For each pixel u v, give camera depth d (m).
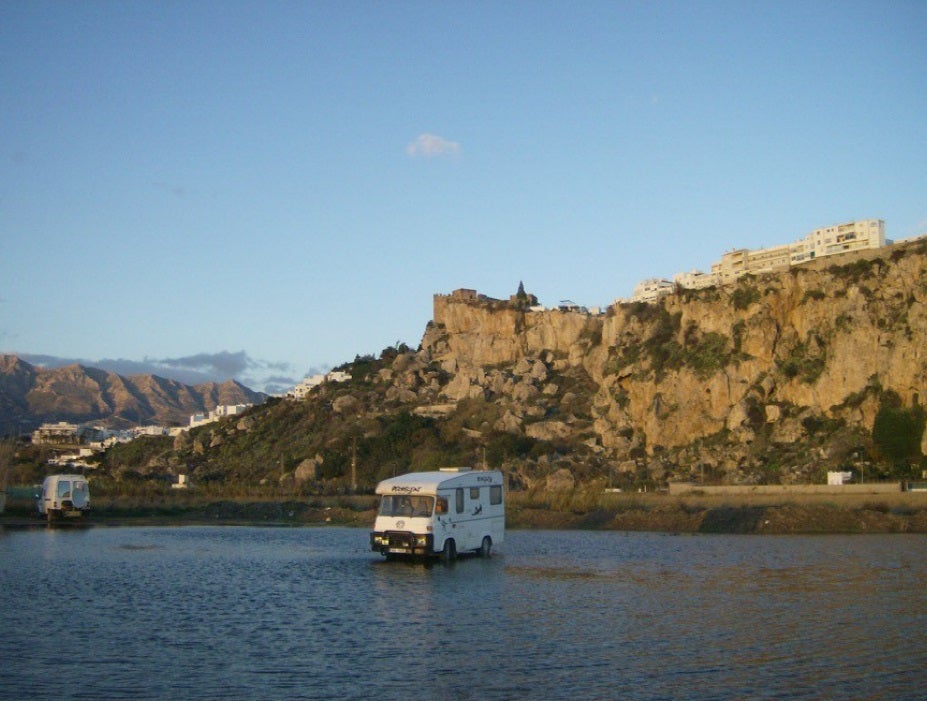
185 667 21.75
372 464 151.62
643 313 167.00
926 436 111.62
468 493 47.94
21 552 50.09
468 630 26.64
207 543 59.34
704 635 25.88
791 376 132.62
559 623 27.83
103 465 177.00
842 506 81.62
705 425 136.88
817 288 138.12
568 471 128.50
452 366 197.12
